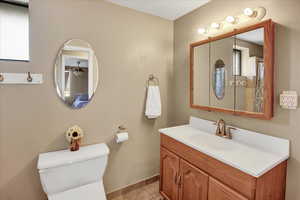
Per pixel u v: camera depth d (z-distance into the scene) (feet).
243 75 4.42
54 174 4.17
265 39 3.81
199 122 5.87
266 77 3.82
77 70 5.01
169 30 6.94
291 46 3.57
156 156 6.94
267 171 3.16
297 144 3.53
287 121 3.67
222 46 4.98
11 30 4.11
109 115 5.68
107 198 5.81
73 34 4.90
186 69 6.48
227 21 4.58
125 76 5.94
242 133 4.53
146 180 6.72
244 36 4.37
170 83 7.18
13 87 4.21
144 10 6.08
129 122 6.14
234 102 4.69
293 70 3.55
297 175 3.56
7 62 4.09
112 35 5.57
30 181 4.51
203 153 4.04
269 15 3.91
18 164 4.36
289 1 3.57
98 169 4.80
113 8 5.55
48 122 4.68
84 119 5.22
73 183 4.48
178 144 4.92
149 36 6.41
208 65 5.46
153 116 6.30
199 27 5.82
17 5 4.16
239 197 3.21
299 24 3.44
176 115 7.10
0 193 4.21
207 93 5.54
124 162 6.13
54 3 4.58
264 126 4.09
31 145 4.49
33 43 4.36
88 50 5.16
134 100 6.20
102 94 5.50
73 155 4.54
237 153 3.81
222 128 4.95
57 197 4.27
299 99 3.47
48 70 4.59
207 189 3.94
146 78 6.45
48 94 4.64
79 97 5.09
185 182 4.65
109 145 5.74
